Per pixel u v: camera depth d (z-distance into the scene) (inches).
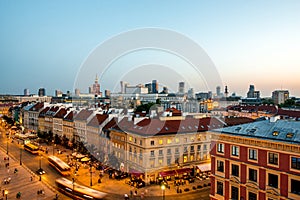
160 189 2596.0
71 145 4697.3
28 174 3346.5
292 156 1590.8
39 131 5944.9
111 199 2375.7
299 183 1553.9
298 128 1716.3
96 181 2891.2
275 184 1669.5
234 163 1900.8
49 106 6569.9
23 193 2689.5
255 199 1760.6
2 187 2876.5
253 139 1775.3
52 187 2844.5
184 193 2529.5
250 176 1807.3
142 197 2411.4
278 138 1679.4
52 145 5177.2
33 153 4475.9
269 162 1705.2
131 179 2797.7
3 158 4202.8
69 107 5698.8
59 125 5438.0
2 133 6815.9
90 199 2404.0
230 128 2017.7
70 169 3353.8
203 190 2615.7
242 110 6195.9
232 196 1902.1
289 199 1581.0
